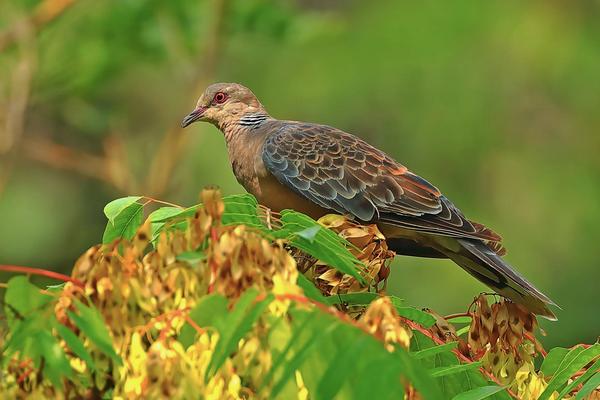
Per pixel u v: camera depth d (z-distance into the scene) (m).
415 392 4.21
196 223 4.55
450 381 5.24
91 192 17.44
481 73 15.98
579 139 16.14
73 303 4.39
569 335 15.21
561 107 16.19
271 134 9.16
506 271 7.76
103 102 16.67
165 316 4.37
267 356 4.29
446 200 8.48
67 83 14.06
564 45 16.06
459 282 14.61
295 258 6.29
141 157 16.45
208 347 4.30
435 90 15.89
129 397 4.30
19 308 4.40
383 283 6.38
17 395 4.42
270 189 8.98
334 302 5.82
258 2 13.46
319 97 15.83
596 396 5.50
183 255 4.45
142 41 13.92
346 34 15.98
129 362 4.37
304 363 4.21
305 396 4.29
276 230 5.47
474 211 15.66
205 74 13.57
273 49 15.99
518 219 15.71
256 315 4.15
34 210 17.11
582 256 15.66
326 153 8.75
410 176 8.60
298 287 4.38
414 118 15.84
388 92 15.85
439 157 15.88
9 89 13.80
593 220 15.78
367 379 3.93
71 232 17.27
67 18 14.02
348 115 15.89
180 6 13.69
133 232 5.64
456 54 15.97
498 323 5.77
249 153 9.27
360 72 15.89
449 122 15.84
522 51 16.06
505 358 5.73
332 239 5.30
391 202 8.47
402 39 15.94
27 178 17.12
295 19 13.80
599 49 16.20
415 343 5.65
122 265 4.50
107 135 15.54
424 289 14.68
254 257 4.45
